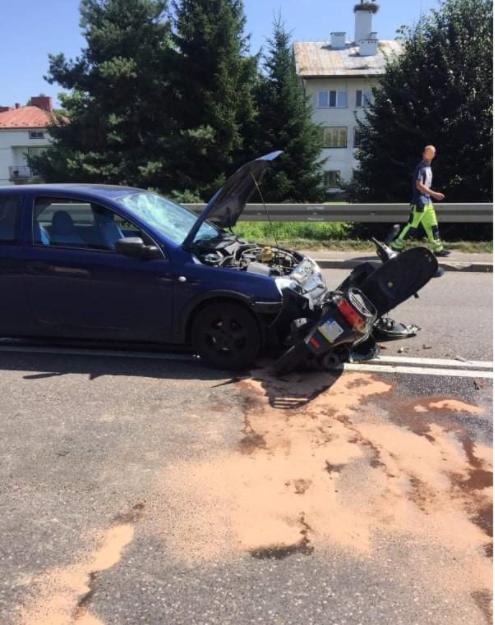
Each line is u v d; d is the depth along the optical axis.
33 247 5.35
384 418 4.22
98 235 5.30
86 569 2.72
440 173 16.23
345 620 2.41
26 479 3.46
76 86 30.17
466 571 2.69
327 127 45.97
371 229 15.09
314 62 46.59
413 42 16.55
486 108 15.61
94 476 3.48
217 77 28.45
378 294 4.97
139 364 5.34
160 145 28.48
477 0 15.95
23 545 2.89
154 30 29.72
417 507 3.17
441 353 5.61
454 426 4.09
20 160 63.03
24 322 5.47
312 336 4.73
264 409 4.37
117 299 5.21
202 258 5.18
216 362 5.16
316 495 3.28
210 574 2.68
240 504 3.20
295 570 2.70
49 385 4.87
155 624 2.41
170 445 3.84
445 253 11.00
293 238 12.94
